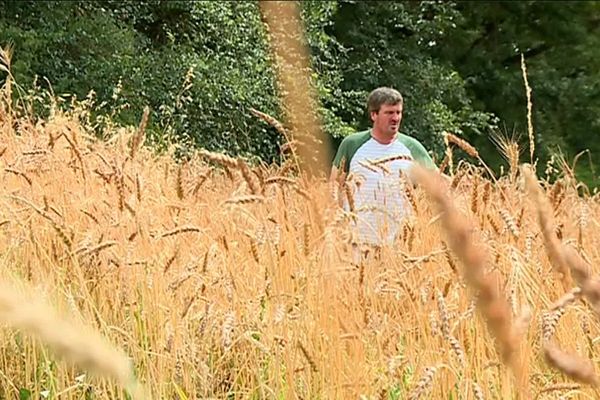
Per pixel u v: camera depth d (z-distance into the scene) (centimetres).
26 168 1170
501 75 6325
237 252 989
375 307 896
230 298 918
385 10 5572
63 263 942
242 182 1031
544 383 695
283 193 1027
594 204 1188
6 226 1019
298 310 849
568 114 6203
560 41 6612
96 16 3881
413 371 815
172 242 1017
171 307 877
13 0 3859
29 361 869
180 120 3591
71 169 1176
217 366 881
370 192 1266
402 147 1570
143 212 1026
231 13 4103
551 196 888
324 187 961
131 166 1142
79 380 834
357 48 5466
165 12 4181
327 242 893
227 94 3797
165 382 832
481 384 723
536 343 720
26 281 839
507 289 714
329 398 792
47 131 1405
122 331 839
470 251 188
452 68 6344
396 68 5456
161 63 3794
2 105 1516
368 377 810
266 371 900
